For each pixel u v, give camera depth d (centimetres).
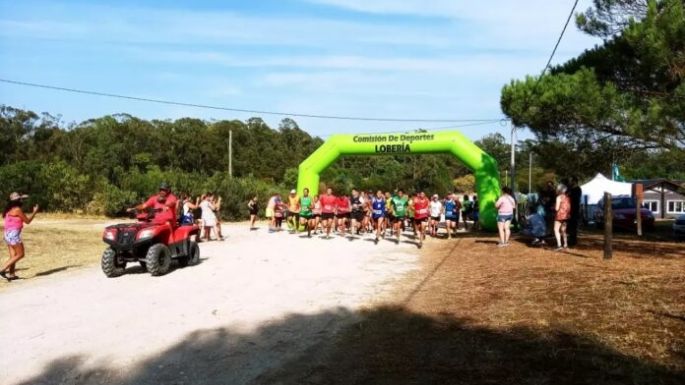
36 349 667
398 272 1219
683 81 1243
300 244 1845
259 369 597
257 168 7894
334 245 1808
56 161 3784
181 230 1301
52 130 6525
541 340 640
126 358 635
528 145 1705
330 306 888
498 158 9025
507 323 725
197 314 838
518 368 557
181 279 1147
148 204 1280
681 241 1722
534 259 1278
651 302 773
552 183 1705
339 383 545
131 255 1195
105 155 5928
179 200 1942
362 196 2352
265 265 1344
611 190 3831
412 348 645
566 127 1501
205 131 7700
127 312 850
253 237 2136
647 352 575
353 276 1173
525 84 1505
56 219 3119
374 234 2211
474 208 2442
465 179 8075
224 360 628
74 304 909
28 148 6178
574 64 1600
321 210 2080
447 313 804
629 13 1548
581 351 593
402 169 7181
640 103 1349
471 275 1121
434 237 2067
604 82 1440
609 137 1509
